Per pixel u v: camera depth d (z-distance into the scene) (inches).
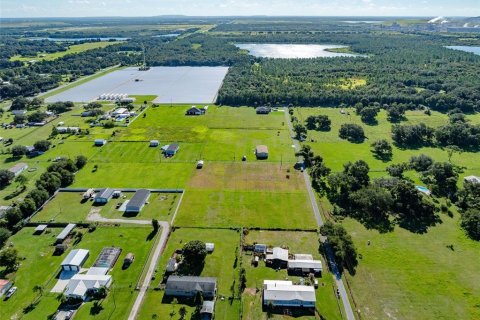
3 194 5108.3
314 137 7268.7
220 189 5241.1
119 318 3120.1
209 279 3437.5
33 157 6333.7
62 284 3503.9
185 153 6466.5
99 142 6830.7
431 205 4579.2
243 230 4303.6
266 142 6993.1
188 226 4382.4
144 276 3595.0
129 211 4685.0
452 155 6456.7
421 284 3526.1
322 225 4407.0
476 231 4242.1
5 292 3395.7
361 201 4633.4
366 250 3996.1
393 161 6195.9
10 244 4065.0
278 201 4938.5
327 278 3590.1
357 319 3134.8
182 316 3137.3
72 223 4411.9
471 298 3366.1
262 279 3577.8
